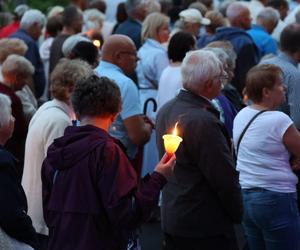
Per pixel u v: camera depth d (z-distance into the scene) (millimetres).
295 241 10461
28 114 14117
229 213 9727
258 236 10852
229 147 9703
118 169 8102
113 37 13031
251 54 18578
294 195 10453
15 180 8734
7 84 14047
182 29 19984
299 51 12961
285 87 11086
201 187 9695
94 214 8148
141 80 17359
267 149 10266
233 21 19828
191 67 9742
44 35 24656
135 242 9289
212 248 9836
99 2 25547
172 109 9906
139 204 8070
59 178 8367
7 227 8656
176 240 9977
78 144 8289
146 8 20453
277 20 20984
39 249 9398
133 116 12672
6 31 23812
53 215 8414
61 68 11062
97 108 8398
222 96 12672
